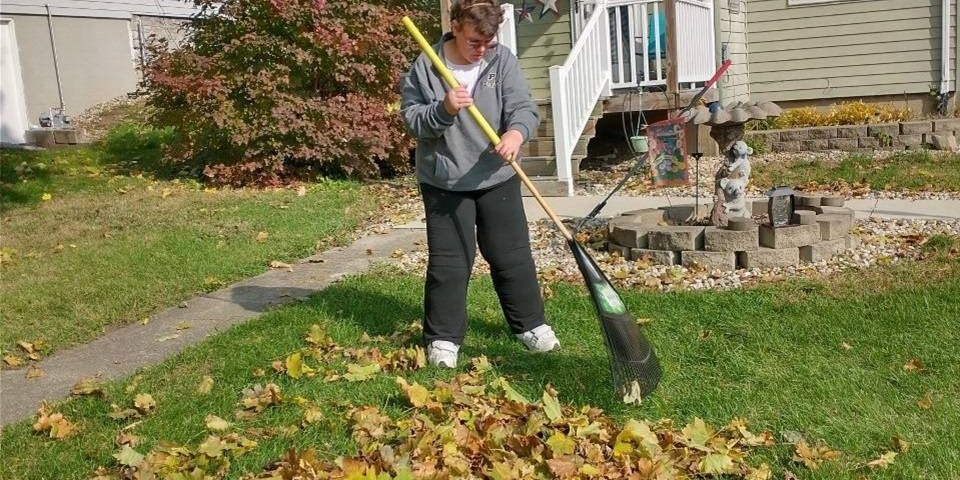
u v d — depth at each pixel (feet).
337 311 17.98
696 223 23.22
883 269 19.04
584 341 15.65
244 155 35.78
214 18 37.88
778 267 20.10
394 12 38.52
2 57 47.70
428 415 12.32
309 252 24.89
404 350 14.92
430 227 14.60
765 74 48.37
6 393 15.11
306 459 10.82
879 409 12.26
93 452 12.10
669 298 17.75
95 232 27.37
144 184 36.52
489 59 14.19
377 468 10.47
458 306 14.69
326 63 36.99
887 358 14.10
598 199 30.94
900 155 35.88
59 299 20.24
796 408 12.31
